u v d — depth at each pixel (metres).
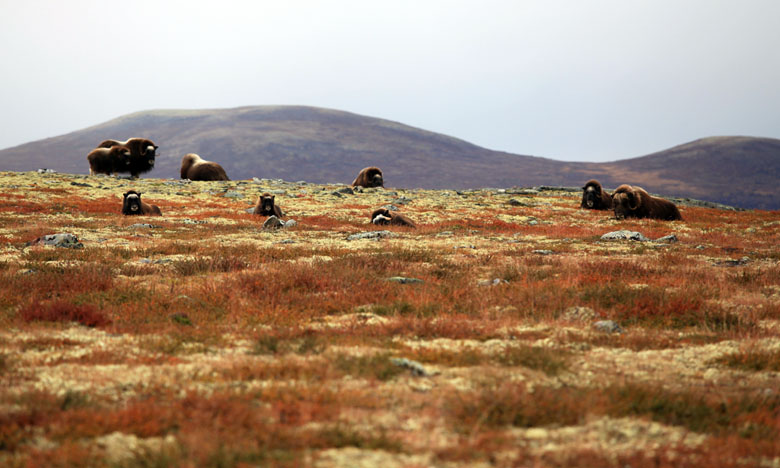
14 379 25.36
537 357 30.19
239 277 52.66
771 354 31.44
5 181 169.62
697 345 34.88
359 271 56.59
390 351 31.45
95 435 19.55
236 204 154.12
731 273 59.81
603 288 48.78
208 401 22.12
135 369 27.59
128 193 121.12
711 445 19.84
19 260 63.00
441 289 50.50
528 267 62.31
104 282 49.78
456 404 22.83
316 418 21.44
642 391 24.77
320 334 35.72
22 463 17.28
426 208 159.38
